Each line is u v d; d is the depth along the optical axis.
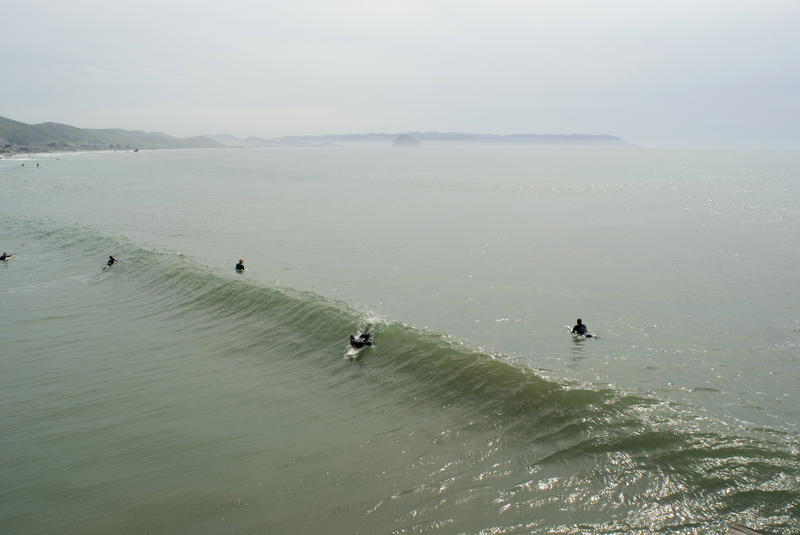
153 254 32.84
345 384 16.33
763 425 13.74
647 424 12.73
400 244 42.56
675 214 60.09
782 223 52.31
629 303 26.77
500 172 151.88
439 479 11.36
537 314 24.91
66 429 14.05
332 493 11.05
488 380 15.28
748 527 9.37
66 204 64.88
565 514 10.01
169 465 12.31
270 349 19.33
